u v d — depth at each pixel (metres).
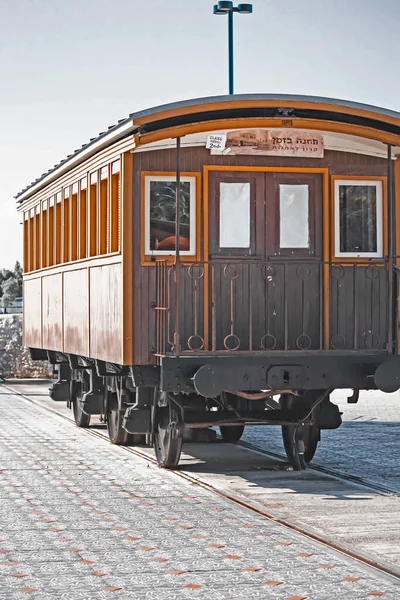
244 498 11.22
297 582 7.67
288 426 13.47
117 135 12.89
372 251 13.40
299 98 12.27
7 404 23.25
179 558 8.41
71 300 16.31
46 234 18.88
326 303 13.22
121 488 11.80
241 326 13.10
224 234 13.09
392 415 20.58
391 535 9.34
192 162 12.95
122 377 14.57
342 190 13.32
